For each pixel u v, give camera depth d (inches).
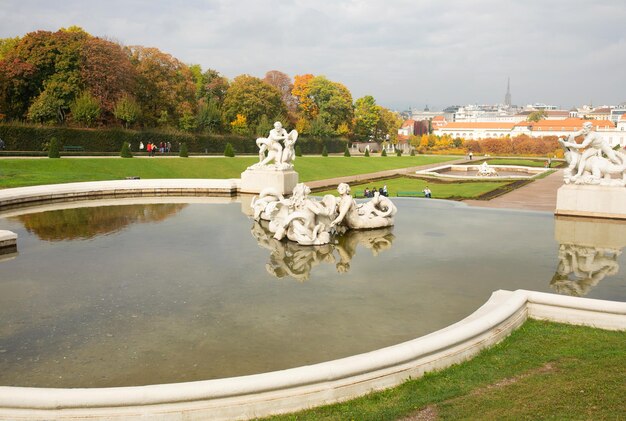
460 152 4626.0
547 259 487.5
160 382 247.4
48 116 2101.4
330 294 374.9
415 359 258.8
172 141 2422.5
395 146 4813.0
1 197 792.3
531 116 6653.5
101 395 214.2
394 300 362.9
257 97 3164.4
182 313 335.3
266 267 448.8
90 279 412.5
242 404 224.1
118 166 1565.0
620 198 705.6
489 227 649.0
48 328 310.8
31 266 452.8
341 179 1889.8
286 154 1019.3
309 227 547.2
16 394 213.3
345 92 3976.4
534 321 335.9
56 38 2137.1
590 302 324.5
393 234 596.7
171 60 2659.9
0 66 2064.5
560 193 733.9
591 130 725.3
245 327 312.2
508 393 240.4
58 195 887.7
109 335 300.2
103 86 2235.5
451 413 223.9
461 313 338.6
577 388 242.2
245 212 772.6
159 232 607.8
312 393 233.8
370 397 241.9
